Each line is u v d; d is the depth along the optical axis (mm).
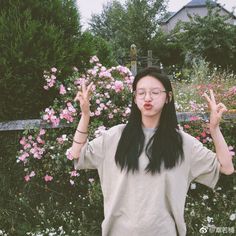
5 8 3543
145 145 1745
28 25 3408
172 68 18703
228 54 21812
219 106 1756
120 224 1710
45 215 3287
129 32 28453
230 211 3215
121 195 1717
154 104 1754
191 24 22312
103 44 4484
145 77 1785
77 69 3648
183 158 1736
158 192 1670
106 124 3480
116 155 1747
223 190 3498
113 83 3480
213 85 4477
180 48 25875
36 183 3492
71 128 3438
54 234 3045
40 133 3340
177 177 1708
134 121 1819
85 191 3469
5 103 3426
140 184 1689
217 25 21531
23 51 3352
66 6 3795
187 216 3119
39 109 3613
